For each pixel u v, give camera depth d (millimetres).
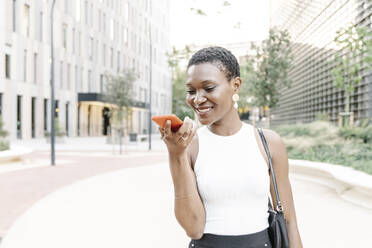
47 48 30391
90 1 37469
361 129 9938
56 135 24672
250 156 1211
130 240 3773
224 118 1231
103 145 23266
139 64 52156
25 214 4949
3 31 24953
